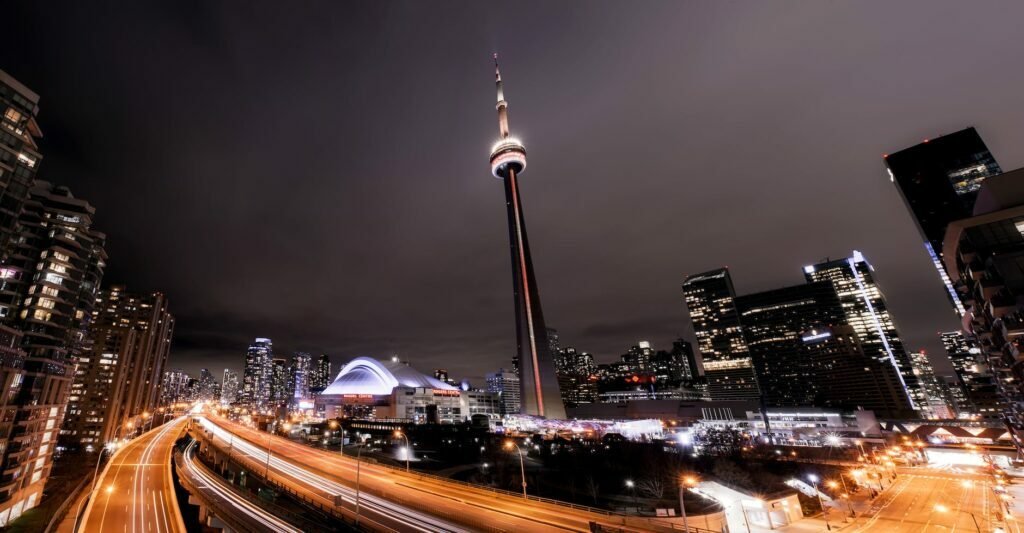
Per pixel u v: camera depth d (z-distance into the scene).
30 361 82.81
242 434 171.62
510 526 48.00
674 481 84.38
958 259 71.19
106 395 158.75
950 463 124.94
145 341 180.12
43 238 94.94
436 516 52.88
